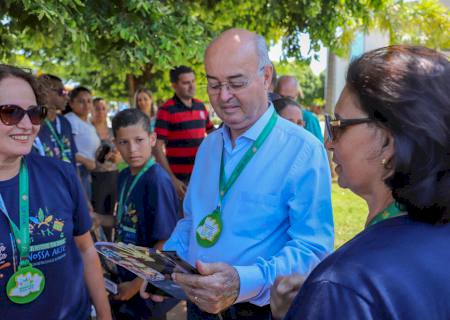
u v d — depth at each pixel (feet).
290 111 10.50
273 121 6.03
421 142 2.70
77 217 6.07
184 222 6.91
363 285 2.55
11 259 5.08
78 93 17.22
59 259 5.49
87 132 17.16
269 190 5.72
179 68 15.69
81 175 17.42
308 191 5.57
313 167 5.60
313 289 2.69
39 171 5.58
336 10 18.47
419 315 2.49
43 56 20.03
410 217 2.89
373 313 2.48
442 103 2.71
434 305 2.54
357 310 2.50
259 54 5.78
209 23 16.98
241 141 6.06
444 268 2.64
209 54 5.80
